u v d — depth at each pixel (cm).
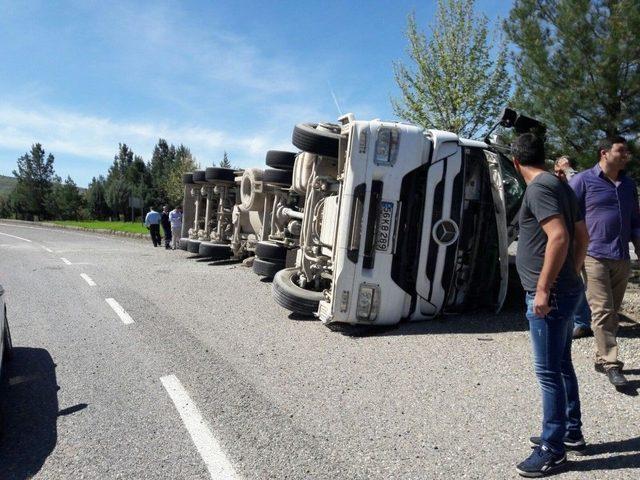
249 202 1248
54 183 6881
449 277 693
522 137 347
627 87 877
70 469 358
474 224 720
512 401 442
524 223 339
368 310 670
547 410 331
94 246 2205
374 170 660
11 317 799
